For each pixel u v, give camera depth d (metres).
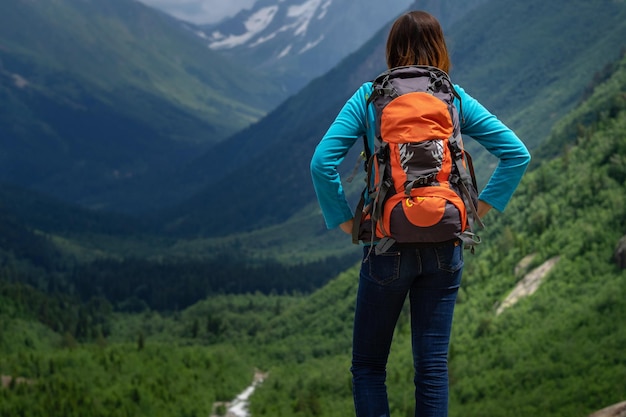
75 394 107.06
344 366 120.06
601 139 126.00
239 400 123.31
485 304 107.19
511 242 118.62
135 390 111.25
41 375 119.81
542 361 81.56
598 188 111.06
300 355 156.50
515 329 93.19
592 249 99.12
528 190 133.12
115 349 134.62
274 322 188.50
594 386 69.56
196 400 115.62
